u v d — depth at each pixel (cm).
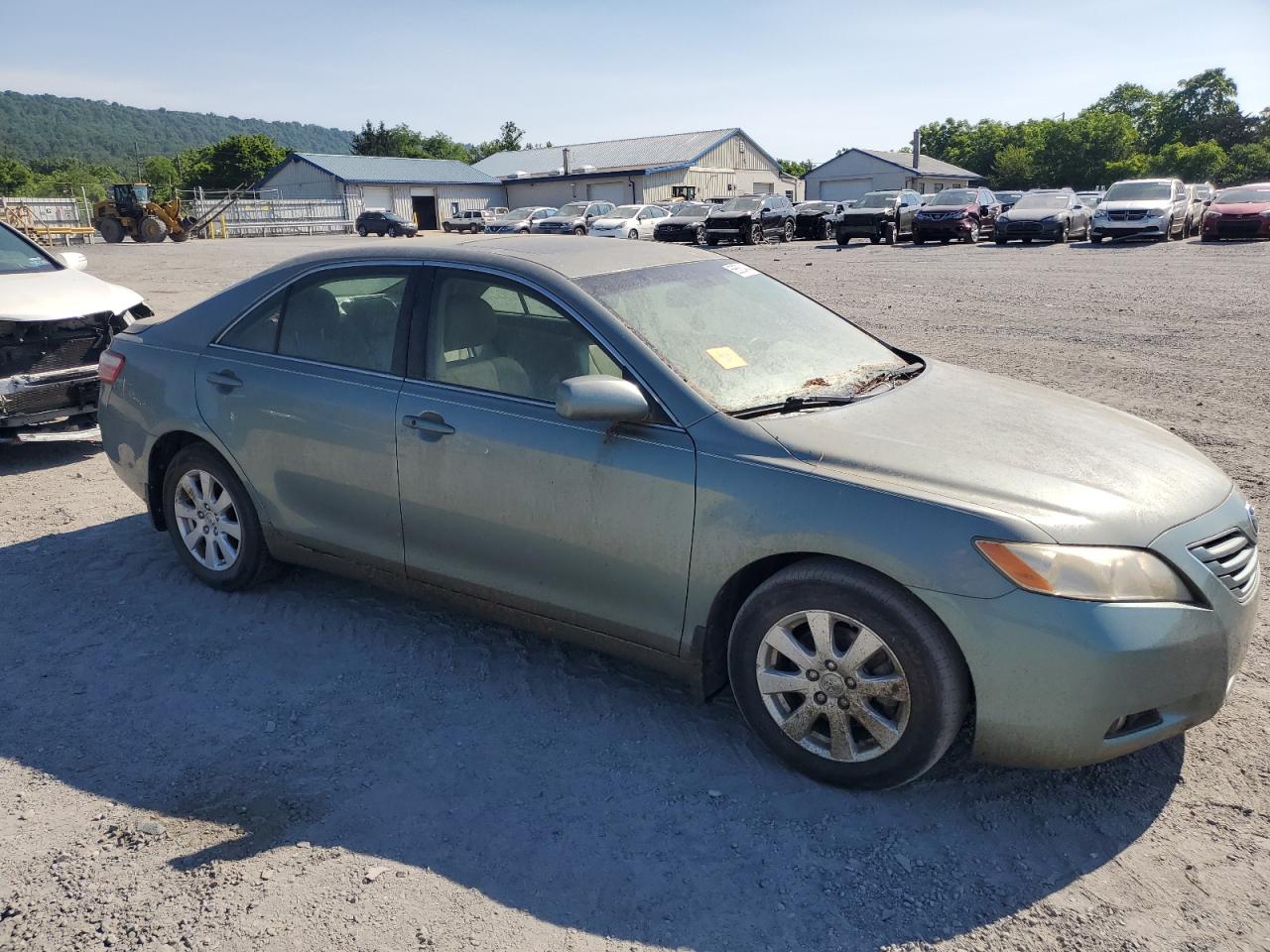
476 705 355
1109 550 267
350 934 245
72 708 355
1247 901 253
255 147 8700
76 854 276
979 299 1507
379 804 298
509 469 342
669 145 6162
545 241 412
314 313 409
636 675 376
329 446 389
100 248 3759
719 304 378
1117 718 268
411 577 385
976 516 271
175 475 450
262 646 402
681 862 272
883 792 301
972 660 269
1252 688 358
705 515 304
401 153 10362
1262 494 559
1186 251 2364
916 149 6431
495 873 268
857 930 247
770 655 307
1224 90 10250
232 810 296
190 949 240
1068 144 8431
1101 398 807
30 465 675
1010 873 266
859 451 298
